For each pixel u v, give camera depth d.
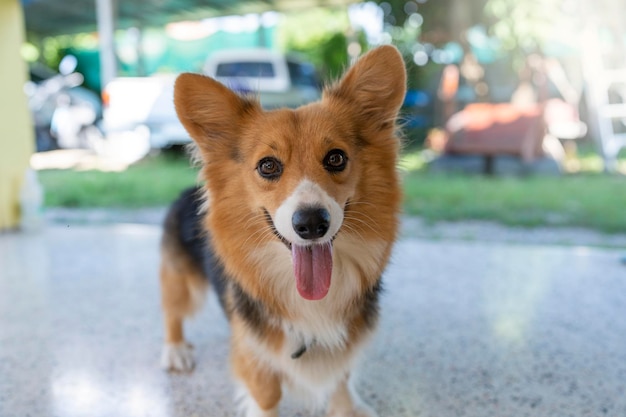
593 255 1.25
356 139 0.61
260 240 0.60
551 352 0.79
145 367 0.78
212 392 0.72
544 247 1.34
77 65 3.65
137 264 1.23
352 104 0.63
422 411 0.67
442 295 1.00
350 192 0.59
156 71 3.69
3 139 1.54
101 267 1.21
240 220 0.61
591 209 1.70
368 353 0.79
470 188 2.04
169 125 2.62
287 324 0.61
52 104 3.29
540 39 2.65
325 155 0.58
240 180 0.61
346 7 3.04
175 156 2.77
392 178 0.63
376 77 0.62
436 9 2.68
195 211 0.76
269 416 0.64
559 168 2.31
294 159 0.58
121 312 0.95
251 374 0.63
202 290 0.77
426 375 0.74
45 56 3.95
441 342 0.83
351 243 0.61
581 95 2.61
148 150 2.75
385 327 0.88
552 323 0.88
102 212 1.93
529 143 2.29
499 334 0.85
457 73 2.71
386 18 2.79
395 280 1.09
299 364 0.62
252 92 0.66
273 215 0.58
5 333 0.87
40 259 1.28
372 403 0.69
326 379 0.62
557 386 0.71
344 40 3.34
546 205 1.79
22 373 0.76
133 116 2.66
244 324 0.63
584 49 2.40
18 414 0.68
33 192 1.60
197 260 0.76
